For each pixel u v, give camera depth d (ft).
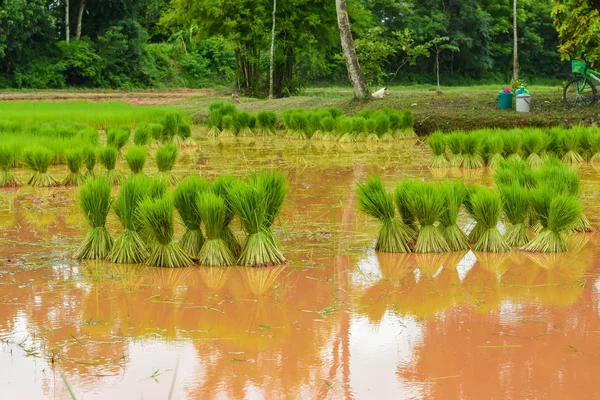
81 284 18.85
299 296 17.81
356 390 12.32
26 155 35.42
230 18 102.42
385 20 162.20
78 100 104.94
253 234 21.09
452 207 22.49
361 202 22.98
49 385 12.63
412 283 18.92
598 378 12.76
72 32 152.87
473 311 16.55
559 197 22.07
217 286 18.71
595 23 62.44
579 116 56.59
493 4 181.37
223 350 14.23
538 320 15.85
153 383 12.67
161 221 20.33
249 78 109.70
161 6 175.01
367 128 59.31
